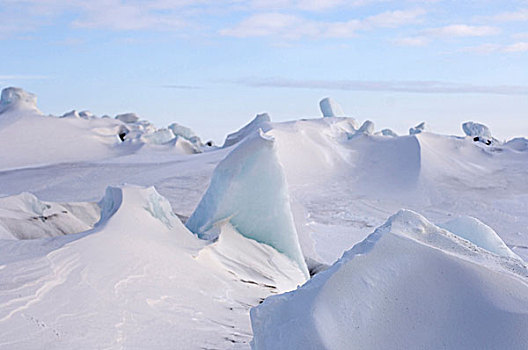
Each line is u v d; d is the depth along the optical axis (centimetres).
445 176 3316
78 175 3528
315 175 3441
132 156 4384
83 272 754
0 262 757
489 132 5328
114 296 709
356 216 2534
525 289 341
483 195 2989
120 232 952
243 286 959
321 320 343
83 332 594
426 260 376
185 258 952
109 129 5538
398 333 332
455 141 3909
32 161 4397
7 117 5319
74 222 1416
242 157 1233
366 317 343
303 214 2528
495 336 314
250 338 679
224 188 1230
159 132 5234
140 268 824
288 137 3859
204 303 789
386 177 3366
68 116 5928
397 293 355
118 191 1151
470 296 344
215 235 1180
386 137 3984
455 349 315
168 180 3212
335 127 4334
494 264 386
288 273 1189
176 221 1172
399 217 447
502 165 3662
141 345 598
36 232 1239
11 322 578
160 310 710
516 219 2497
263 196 1238
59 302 653
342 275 367
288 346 344
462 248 411
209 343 638
